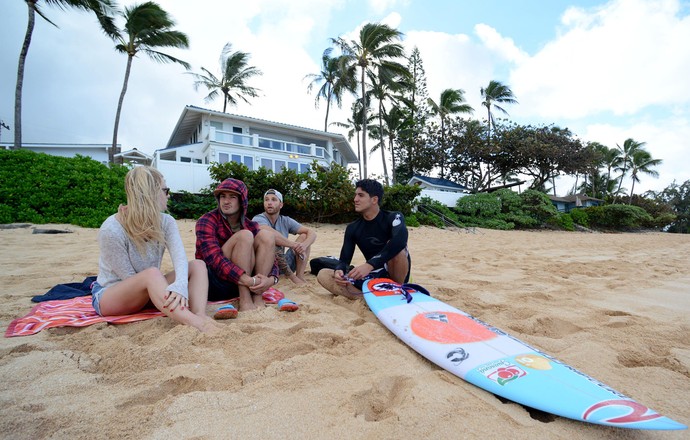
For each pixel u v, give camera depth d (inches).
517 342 81.3
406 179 1295.5
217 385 63.1
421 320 94.3
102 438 48.0
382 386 65.7
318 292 135.9
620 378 70.2
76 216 355.6
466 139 1118.4
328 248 296.7
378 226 124.4
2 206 333.7
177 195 506.6
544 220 856.9
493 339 82.8
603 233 919.7
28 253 223.3
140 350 74.2
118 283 91.7
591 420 52.9
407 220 622.2
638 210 1001.5
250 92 1115.9
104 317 92.4
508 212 832.3
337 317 104.3
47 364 67.4
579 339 90.8
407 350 82.3
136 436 48.8
